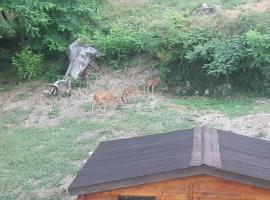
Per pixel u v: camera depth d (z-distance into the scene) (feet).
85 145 43.60
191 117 46.75
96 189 20.48
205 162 19.66
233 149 22.74
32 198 35.63
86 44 59.67
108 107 51.37
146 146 24.36
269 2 64.54
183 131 26.02
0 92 59.98
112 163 22.72
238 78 51.93
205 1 68.13
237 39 51.16
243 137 25.95
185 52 53.36
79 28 62.75
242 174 19.49
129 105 51.47
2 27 62.75
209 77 52.65
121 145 25.68
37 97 57.06
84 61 58.59
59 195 35.65
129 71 58.08
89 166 22.97
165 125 45.29
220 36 53.83
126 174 20.61
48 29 62.95
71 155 41.65
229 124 43.98
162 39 55.88
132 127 45.83
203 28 55.42
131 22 63.72
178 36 54.60
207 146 22.21
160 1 71.72
